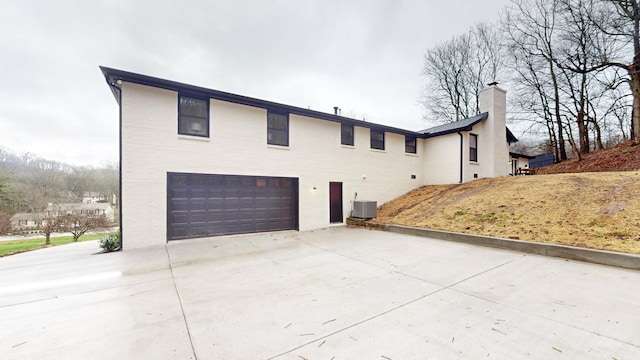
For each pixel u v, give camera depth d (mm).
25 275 4648
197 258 5719
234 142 8359
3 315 3072
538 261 5078
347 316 2953
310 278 4324
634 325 2635
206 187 8039
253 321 2855
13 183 25672
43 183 28031
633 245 4797
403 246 6680
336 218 11148
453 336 2502
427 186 14039
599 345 2301
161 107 7230
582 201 6941
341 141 11320
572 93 16844
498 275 4332
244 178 8742
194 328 2717
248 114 8672
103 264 5301
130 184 6797
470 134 13586
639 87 13398
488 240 6383
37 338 2553
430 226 8234
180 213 7637
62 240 20781
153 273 4684
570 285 3793
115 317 2996
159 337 2547
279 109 9273
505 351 2240
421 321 2816
